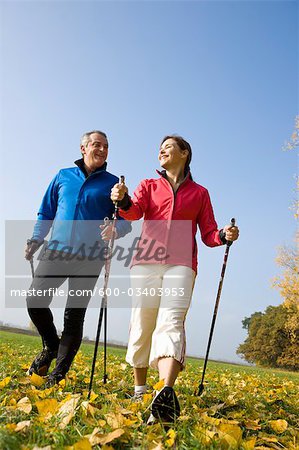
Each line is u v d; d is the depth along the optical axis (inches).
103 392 152.4
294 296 1179.3
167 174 155.6
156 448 91.0
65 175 183.3
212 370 438.0
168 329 128.6
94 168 182.1
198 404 147.4
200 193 152.9
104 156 182.1
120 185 140.1
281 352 2423.7
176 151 151.9
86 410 110.9
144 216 152.0
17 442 86.0
